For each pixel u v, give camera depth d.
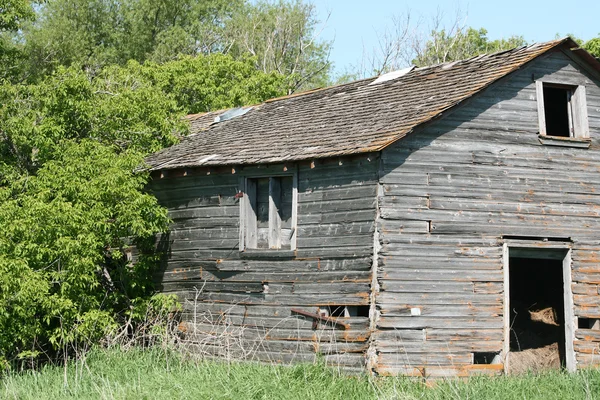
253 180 20.06
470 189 18.16
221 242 20.23
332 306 17.92
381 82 22.92
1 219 19.14
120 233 20.62
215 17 60.91
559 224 19.02
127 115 23.67
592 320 19.28
